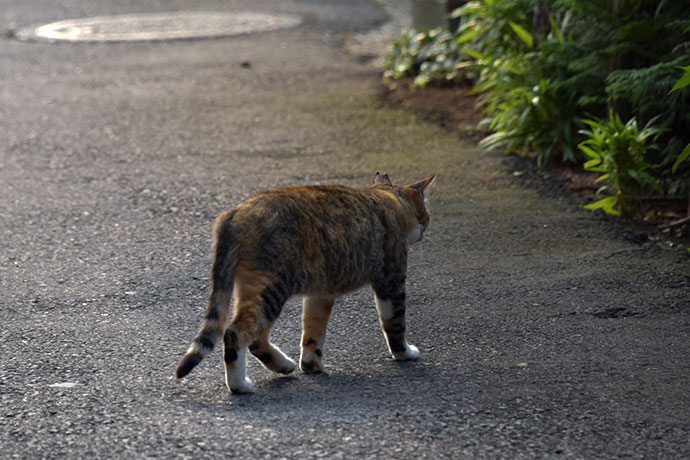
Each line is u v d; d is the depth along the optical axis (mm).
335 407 5594
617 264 8617
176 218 10266
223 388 5996
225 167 12375
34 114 15828
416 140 13641
